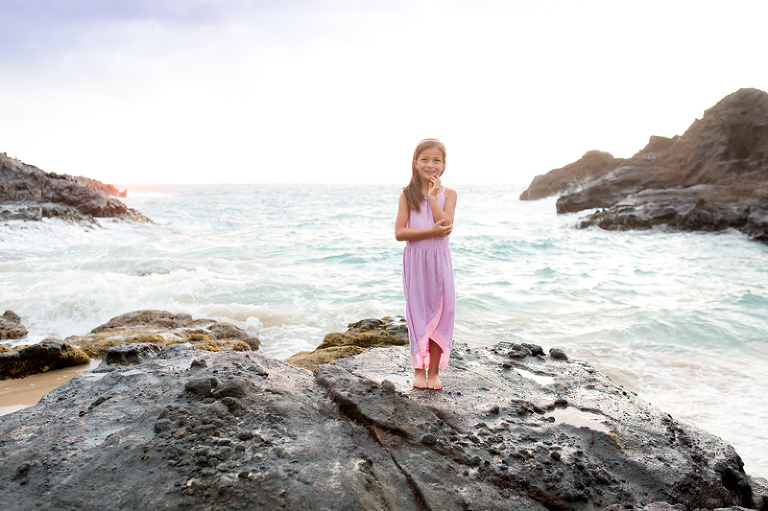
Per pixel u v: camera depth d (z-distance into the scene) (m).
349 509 1.94
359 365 3.70
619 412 3.08
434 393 3.16
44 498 1.98
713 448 2.79
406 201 3.22
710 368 5.93
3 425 2.60
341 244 17.41
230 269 12.20
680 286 10.58
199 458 2.18
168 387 2.97
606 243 18.11
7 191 23.08
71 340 6.41
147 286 9.76
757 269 12.86
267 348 6.89
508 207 39.75
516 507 2.15
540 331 7.50
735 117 27.31
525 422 2.86
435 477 2.27
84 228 20.30
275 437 2.41
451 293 3.20
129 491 2.02
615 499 2.29
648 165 31.78
